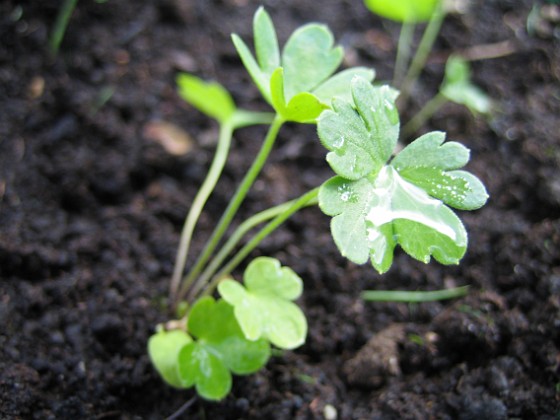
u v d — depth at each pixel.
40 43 0.17
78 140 0.16
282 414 0.12
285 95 0.11
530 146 0.16
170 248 0.14
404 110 0.17
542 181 0.15
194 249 0.15
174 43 0.18
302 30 0.12
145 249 0.14
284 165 0.16
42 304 0.13
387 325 0.14
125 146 0.16
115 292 0.14
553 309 0.13
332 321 0.14
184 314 0.13
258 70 0.11
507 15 0.18
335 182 0.09
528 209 0.15
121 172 0.15
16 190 0.15
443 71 0.18
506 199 0.15
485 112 0.17
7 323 0.13
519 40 0.18
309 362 0.13
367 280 0.14
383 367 0.13
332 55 0.11
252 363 0.12
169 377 0.12
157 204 0.15
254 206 0.15
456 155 0.10
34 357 0.12
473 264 0.14
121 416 0.12
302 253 0.15
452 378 0.12
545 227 0.14
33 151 0.15
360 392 0.13
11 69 0.16
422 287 0.14
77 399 0.12
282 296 0.12
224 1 0.18
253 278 0.12
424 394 0.12
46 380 0.12
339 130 0.09
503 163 0.16
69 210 0.15
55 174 0.15
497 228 0.15
